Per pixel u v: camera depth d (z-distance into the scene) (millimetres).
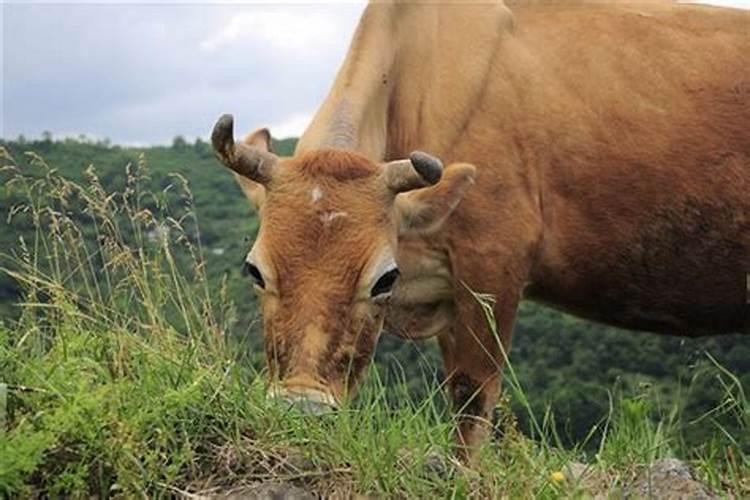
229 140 2598
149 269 2520
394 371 2496
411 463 2146
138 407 2111
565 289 3123
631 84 3105
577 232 3066
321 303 2502
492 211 2986
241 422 2154
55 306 2322
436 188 2711
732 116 3105
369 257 2547
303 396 2350
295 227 2553
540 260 3066
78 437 2049
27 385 2145
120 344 2252
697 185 3078
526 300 3197
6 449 1981
